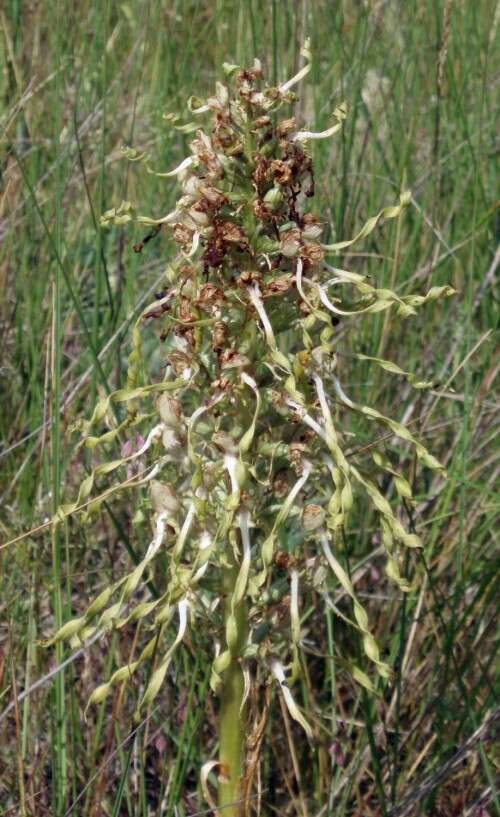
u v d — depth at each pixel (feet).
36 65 3.73
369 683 2.09
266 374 2.02
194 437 2.05
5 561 2.81
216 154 1.96
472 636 2.68
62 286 3.22
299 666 2.02
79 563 2.85
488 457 3.03
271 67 3.30
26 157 3.62
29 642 2.60
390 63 3.91
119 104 3.83
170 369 2.09
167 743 2.53
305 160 1.98
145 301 3.12
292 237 1.96
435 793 2.52
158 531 2.03
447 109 3.66
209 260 1.97
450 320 3.36
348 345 3.24
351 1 4.02
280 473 2.03
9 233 3.26
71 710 2.43
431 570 2.82
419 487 3.09
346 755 2.67
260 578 1.97
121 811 2.56
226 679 2.10
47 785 2.59
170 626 2.65
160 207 3.42
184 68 3.78
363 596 2.80
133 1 4.29
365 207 3.48
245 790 2.13
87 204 3.46
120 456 2.87
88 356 3.11
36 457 2.99
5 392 3.18
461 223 3.49
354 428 3.01
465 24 3.98
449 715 2.60
